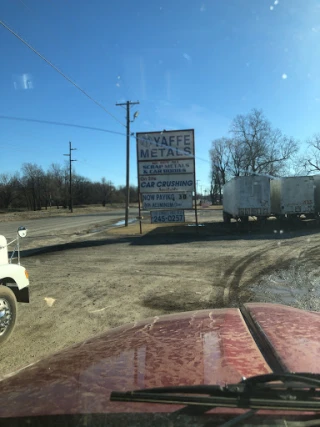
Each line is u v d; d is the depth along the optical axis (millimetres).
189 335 2182
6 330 4902
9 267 5242
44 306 6688
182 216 19078
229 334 2121
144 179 19281
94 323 5703
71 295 7426
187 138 18875
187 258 11602
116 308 6465
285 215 22406
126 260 11508
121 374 1694
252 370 1603
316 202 23219
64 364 1978
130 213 57688
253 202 20688
